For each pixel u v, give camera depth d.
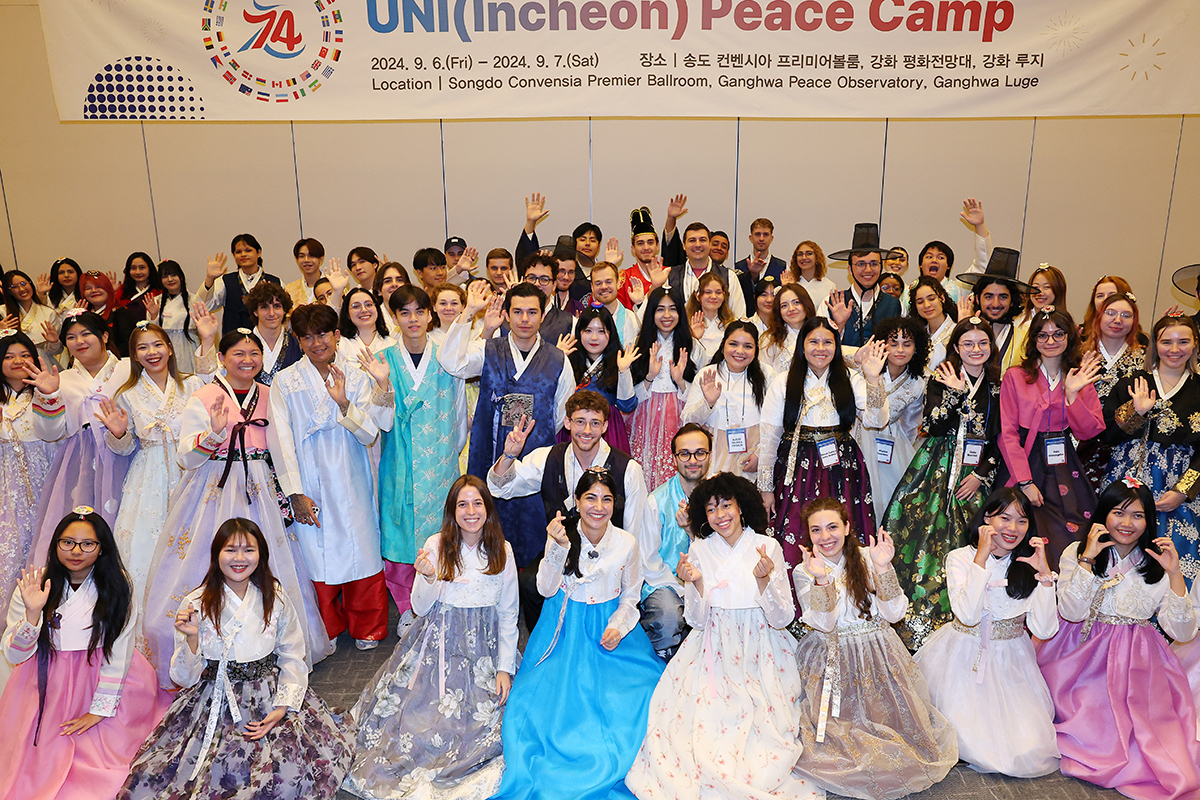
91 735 2.62
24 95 6.78
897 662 2.68
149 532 3.22
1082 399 3.23
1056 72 4.88
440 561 2.80
